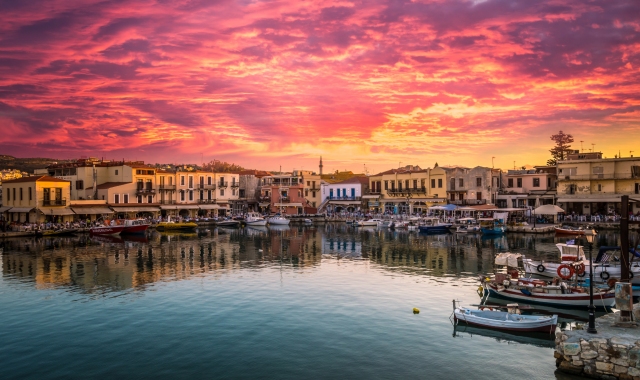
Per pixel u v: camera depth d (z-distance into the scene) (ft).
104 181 342.85
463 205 333.62
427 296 113.91
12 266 158.81
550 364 72.59
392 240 240.53
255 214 381.19
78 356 77.15
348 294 116.78
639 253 124.36
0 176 531.50
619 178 283.79
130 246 216.74
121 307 105.60
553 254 181.16
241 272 147.95
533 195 324.80
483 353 77.25
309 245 220.84
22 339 84.89
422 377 68.85
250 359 75.66
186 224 309.63
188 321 95.14
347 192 413.39
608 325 70.90
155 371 71.46
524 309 100.37
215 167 614.75
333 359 75.46
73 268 155.33
